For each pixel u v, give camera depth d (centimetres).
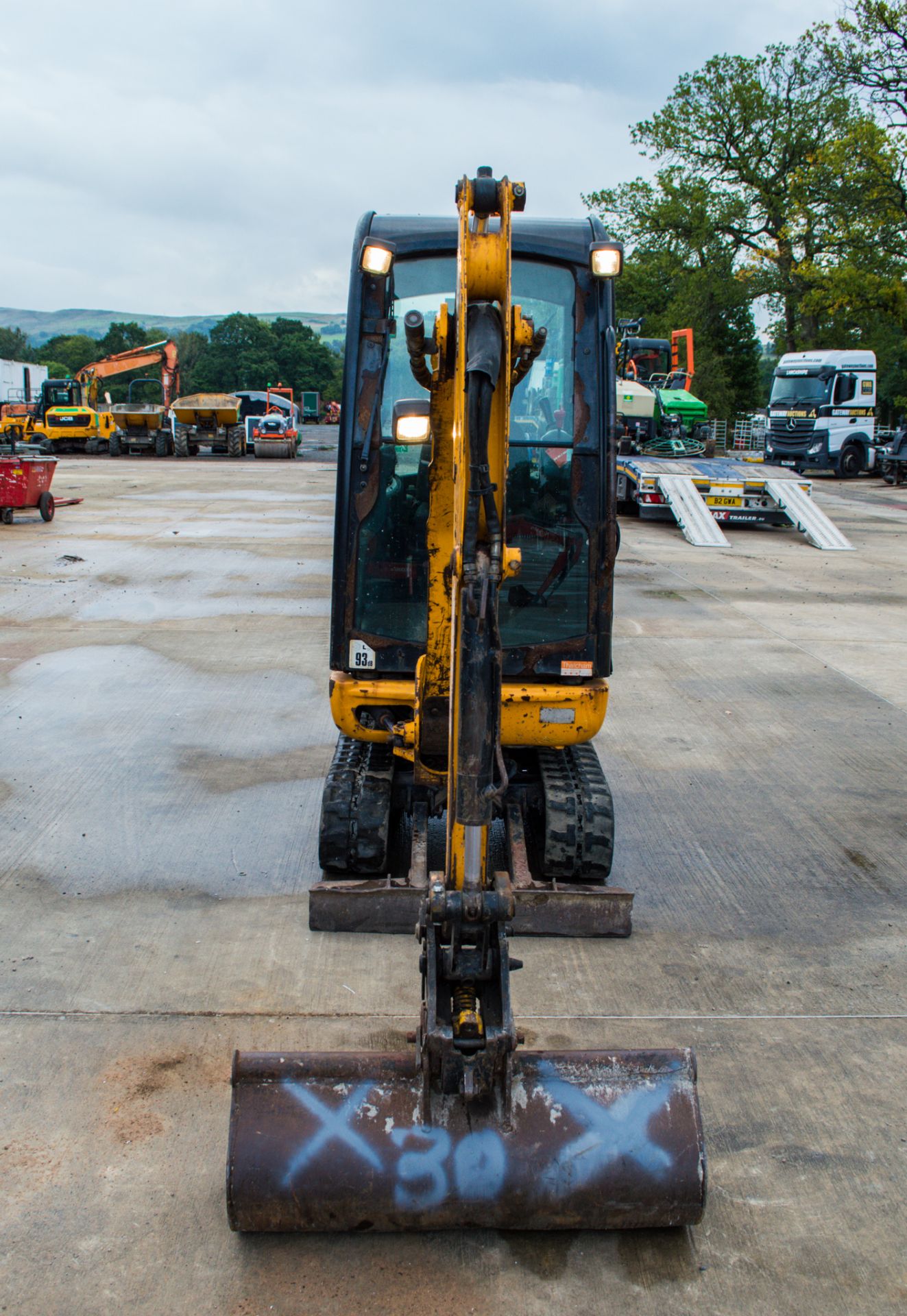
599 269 375
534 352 313
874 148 3544
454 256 444
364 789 484
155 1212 303
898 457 2805
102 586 1186
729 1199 315
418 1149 283
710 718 796
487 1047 275
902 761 714
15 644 939
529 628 462
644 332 5038
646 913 493
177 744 699
